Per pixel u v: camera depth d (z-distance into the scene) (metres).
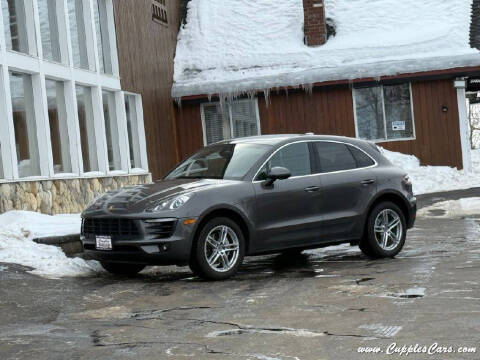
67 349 5.98
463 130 25.33
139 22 23.38
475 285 7.95
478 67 24.77
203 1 29.69
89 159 18.81
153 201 9.28
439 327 6.09
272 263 10.98
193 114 26.91
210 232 9.26
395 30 27.16
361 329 6.19
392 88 25.72
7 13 15.04
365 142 11.21
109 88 20.28
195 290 8.62
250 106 26.61
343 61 26.33
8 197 14.03
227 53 27.66
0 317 7.41
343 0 28.66
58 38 17.28
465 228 13.80
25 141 15.34
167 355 5.65
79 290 8.81
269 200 9.80
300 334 6.12
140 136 22.86
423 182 23.66
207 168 10.23
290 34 28.03
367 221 10.78
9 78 14.90
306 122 26.23
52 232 11.77
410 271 9.24
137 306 7.78
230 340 6.04
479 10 27.50
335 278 9.05
